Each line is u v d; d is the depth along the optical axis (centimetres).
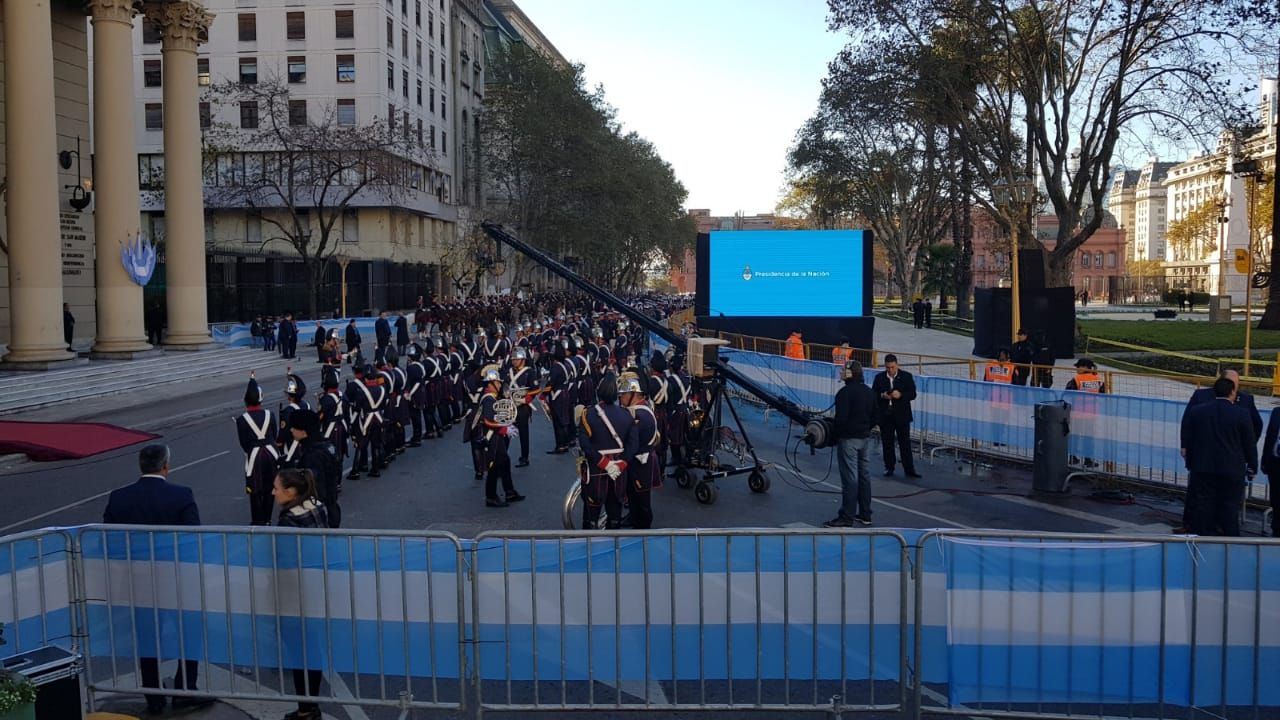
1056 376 2414
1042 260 2992
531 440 1677
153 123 5222
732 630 537
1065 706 527
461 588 537
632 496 890
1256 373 2456
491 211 6912
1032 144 3070
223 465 1404
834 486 1249
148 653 571
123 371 2394
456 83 6650
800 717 567
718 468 1176
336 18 5188
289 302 4866
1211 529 876
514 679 543
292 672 598
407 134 4666
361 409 1295
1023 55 2952
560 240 6191
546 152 5728
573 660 541
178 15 2778
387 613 547
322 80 5206
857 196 5953
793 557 534
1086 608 525
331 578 550
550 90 5738
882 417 1294
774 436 1672
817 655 537
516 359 1402
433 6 6184
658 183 8262
